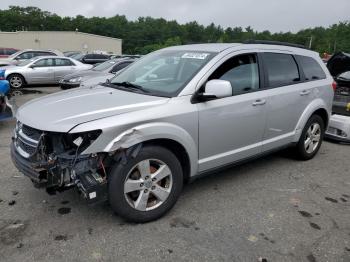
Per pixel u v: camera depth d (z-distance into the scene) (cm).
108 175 314
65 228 331
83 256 293
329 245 319
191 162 364
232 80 399
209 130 372
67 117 313
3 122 748
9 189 408
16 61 1747
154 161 336
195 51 420
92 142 297
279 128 462
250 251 306
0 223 337
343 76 696
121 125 306
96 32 9644
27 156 326
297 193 423
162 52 463
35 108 353
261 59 440
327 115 548
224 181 450
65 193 399
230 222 351
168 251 303
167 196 349
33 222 340
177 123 342
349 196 421
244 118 405
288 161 534
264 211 376
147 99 350
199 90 366
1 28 9569
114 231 329
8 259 286
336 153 584
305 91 491
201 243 315
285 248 312
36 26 9825
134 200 337
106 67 1198
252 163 521
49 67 1482
